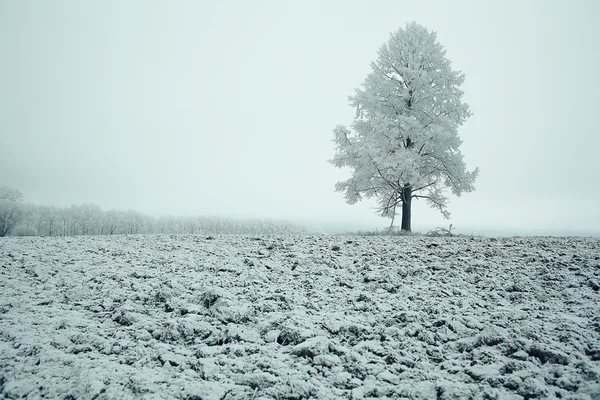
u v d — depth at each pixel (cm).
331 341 423
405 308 529
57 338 419
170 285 610
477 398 311
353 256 845
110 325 473
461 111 1753
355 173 1798
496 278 654
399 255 841
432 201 1883
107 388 320
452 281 650
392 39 1886
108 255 859
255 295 574
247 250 920
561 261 737
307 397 320
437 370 371
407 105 1869
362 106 1873
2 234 4975
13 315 491
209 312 510
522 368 356
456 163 1781
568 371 345
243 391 325
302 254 855
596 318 471
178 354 398
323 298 577
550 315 489
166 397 311
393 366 375
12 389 316
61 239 1123
